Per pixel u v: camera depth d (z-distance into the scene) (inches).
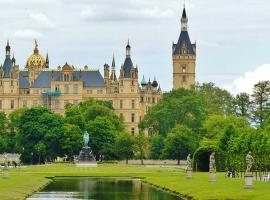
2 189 5059.1
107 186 5777.6
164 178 6535.4
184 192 4921.3
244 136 6830.7
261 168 6195.9
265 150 5959.6
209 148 7790.4
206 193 4616.1
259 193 4394.7
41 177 6953.7
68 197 4675.2
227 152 7524.6
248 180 4776.1
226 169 7554.1
